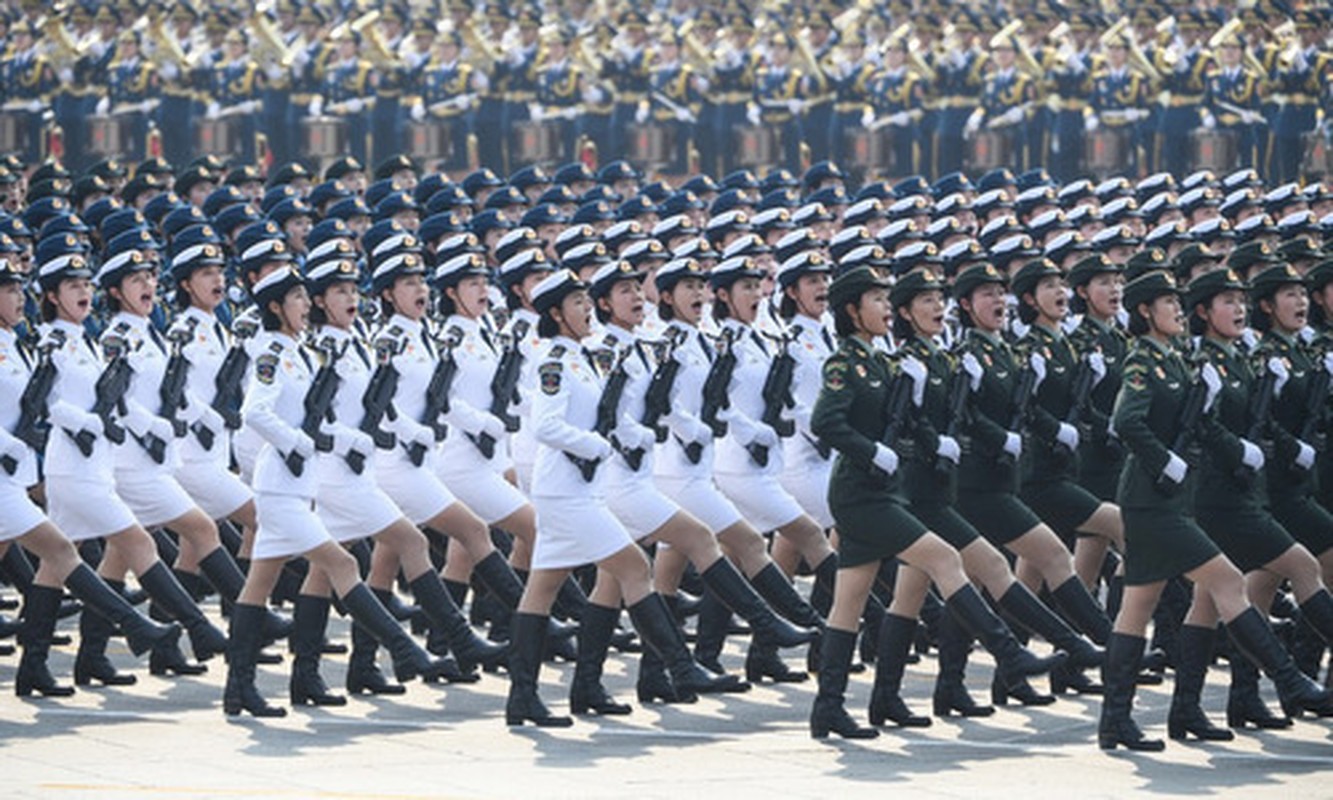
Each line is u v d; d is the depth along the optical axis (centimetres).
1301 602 3528
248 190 5341
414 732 3534
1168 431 3438
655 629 3647
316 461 3647
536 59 7931
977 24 7831
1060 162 7725
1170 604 3972
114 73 7900
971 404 3662
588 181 5628
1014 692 3759
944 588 3447
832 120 7931
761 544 3850
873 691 3597
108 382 3753
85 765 3288
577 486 3569
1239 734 3556
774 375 3909
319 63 7900
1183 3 7912
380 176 5528
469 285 4025
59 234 4038
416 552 3731
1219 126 7569
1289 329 3703
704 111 7956
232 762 3316
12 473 3672
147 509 3869
